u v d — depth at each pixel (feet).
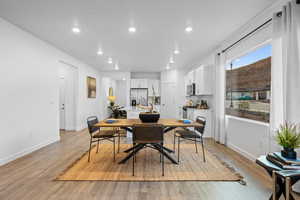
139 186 6.28
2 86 8.18
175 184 6.44
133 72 25.04
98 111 22.71
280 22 6.72
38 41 10.69
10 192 5.81
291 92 5.90
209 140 13.35
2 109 8.18
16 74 9.00
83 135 14.83
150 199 5.47
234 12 7.50
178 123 8.52
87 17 7.89
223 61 11.76
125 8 7.09
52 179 6.75
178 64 19.03
